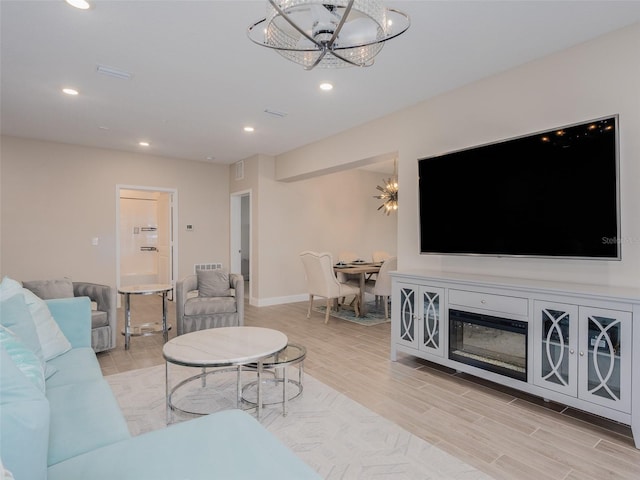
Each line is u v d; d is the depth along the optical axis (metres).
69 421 1.46
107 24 2.45
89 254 5.68
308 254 5.03
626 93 2.45
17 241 5.17
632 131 2.42
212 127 4.68
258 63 2.99
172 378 3.03
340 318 5.23
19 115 4.23
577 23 2.41
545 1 2.19
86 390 1.76
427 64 2.98
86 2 2.21
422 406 2.53
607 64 2.53
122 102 3.83
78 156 5.61
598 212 2.41
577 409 2.49
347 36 1.78
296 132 4.87
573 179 2.53
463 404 2.56
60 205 5.47
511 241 2.89
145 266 8.94
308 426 2.26
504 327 2.63
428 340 3.19
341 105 3.90
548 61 2.82
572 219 2.54
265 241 6.22
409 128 3.91
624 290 2.26
